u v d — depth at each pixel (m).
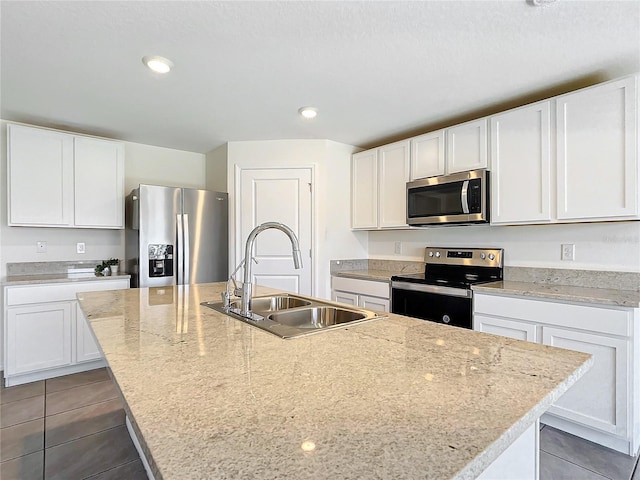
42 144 3.02
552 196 2.32
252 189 3.70
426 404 0.71
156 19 1.68
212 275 3.54
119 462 1.88
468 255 3.13
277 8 1.60
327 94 2.53
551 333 2.15
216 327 1.32
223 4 1.57
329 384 0.80
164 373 0.87
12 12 1.62
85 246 3.49
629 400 1.88
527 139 2.45
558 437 2.12
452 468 0.51
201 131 3.40
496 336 1.20
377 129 3.33
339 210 3.79
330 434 0.60
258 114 2.93
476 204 2.66
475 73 2.20
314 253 3.62
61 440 2.07
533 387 0.79
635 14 1.61
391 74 2.22
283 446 0.56
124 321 1.42
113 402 2.54
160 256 3.28
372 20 1.69
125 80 2.31
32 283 2.85
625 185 2.02
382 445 0.57
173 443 0.57
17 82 2.34
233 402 0.72
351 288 3.52
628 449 1.93
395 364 0.93
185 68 2.15
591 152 2.15
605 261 2.40
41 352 2.88
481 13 1.62
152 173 3.90
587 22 1.67
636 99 1.99
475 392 0.76
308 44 1.89
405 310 3.01
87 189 3.22
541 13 1.62
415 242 3.65
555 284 2.60
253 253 3.67
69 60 2.06
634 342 1.88
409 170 3.27
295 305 1.97
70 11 1.62
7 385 2.78
